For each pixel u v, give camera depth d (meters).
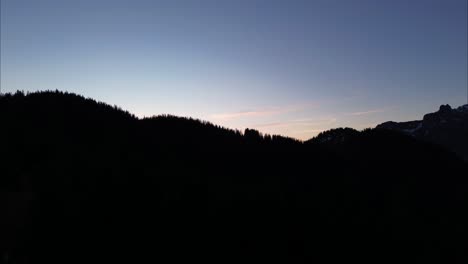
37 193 19.41
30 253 15.88
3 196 18.53
